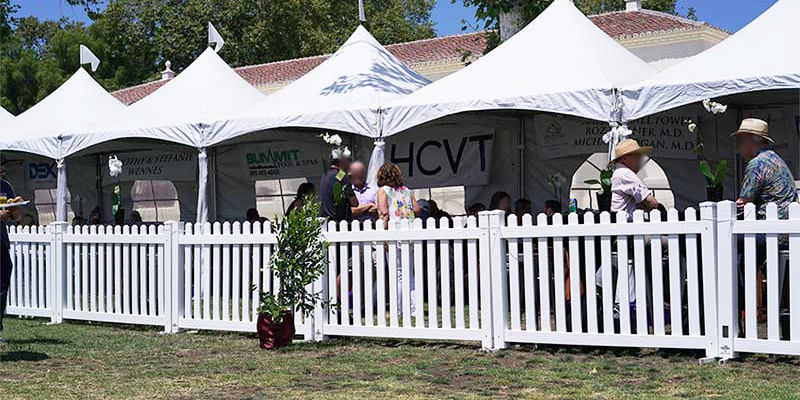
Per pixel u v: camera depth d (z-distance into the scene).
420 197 17.09
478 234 8.11
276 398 6.14
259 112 14.16
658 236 7.35
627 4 27.59
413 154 16.50
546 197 15.57
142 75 49.47
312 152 17.89
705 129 14.29
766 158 8.03
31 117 18.75
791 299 6.86
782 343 6.87
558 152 15.23
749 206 7.06
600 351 7.86
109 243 10.62
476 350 8.15
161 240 10.09
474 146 15.90
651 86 10.69
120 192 21.77
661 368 6.97
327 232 8.88
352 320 9.16
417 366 7.33
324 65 15.21
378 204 10.26
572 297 7.71
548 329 7.84
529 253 7.89
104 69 51.75
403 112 12.57
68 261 11.12
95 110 19.12
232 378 6.98
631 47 25.11
